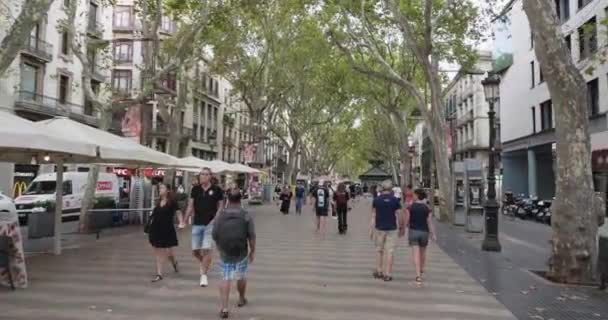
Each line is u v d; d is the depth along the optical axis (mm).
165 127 44906
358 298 7418
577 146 8680
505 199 30672
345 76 30797
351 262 10781
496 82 13586
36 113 30594
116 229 17078
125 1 43844
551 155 32969
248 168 30922
